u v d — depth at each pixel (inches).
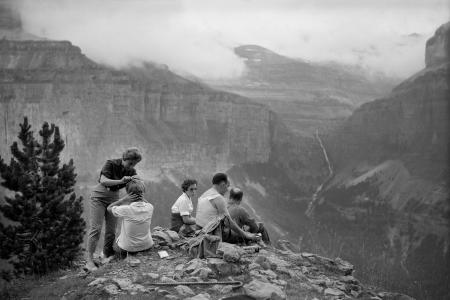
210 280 627.8
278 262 687.7
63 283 692.1
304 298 595.8
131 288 615.5
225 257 661.3
